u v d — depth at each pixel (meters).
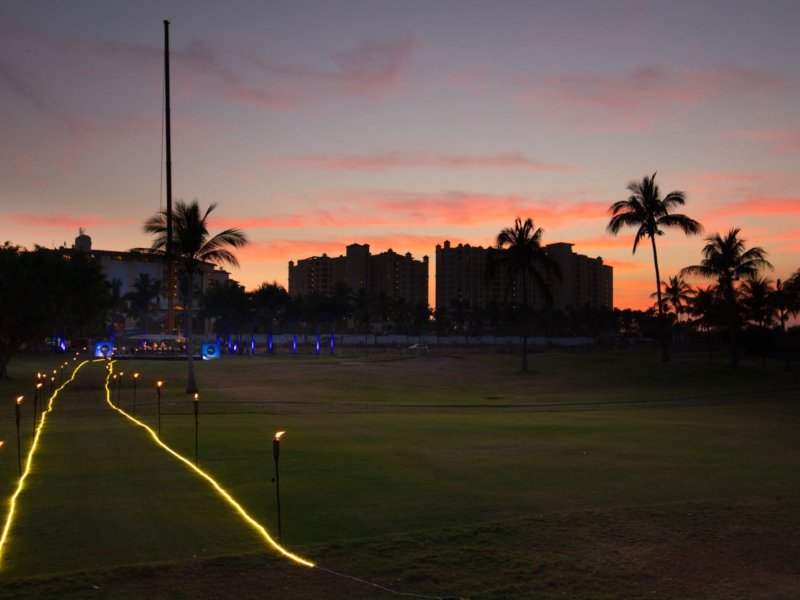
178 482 12.67
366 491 11.88
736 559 8.12
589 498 11.35
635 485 12.46
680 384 49.56
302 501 11.12
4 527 9.57
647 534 9.04
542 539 8.80
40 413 28.94
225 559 8.00
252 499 11.27
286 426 22.83
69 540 8.98
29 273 48.28
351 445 17.84
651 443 18.44
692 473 13.72
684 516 9.94
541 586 7.23
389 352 122.81
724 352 109.12
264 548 8.57
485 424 23.67
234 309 141.00
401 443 18.30
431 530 9.15
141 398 38.28
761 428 22.42
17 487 12.28
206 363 76.50
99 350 89.88
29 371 61.53
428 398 43.38
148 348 95.50
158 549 8.59
